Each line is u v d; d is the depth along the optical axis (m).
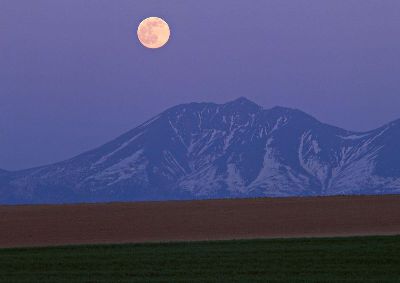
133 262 107.00
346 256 108.75
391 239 123.81
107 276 98.06
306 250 114.12
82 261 108.19
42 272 100.88
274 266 103.25
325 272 99.25
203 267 103.19
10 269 103.06
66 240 140.25
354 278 95.44
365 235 133.25
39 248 121.88
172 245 122.94
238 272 99.81
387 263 104.25
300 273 98.75
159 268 102.75
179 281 94.38
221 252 113.88
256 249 116.06
